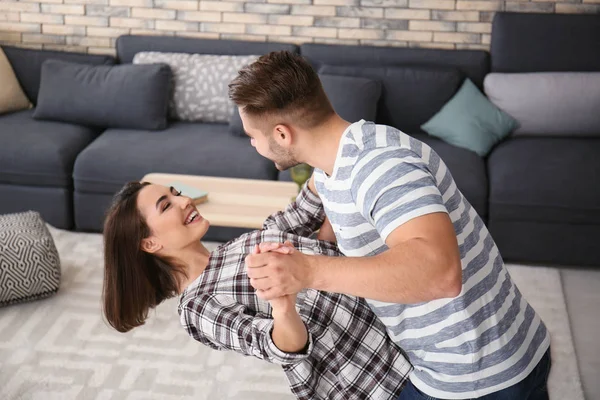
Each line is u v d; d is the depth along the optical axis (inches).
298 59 65.5
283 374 126.3
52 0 195.9
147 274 82.3
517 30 175.6
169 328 137.3
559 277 154.6
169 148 166.6
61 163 164.7
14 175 166.2
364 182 61.4
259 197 144.4
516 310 72.6
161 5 192.9
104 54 195.6
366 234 66.4
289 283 58.0
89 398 119.6
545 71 176.1
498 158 162.2
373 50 183.5
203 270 81.6
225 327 72.5
